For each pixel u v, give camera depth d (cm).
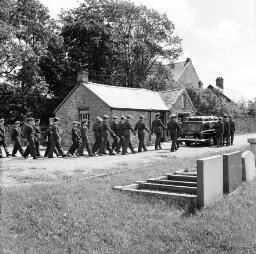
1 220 759
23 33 4159
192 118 2870
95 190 980
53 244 662
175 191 959
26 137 1959
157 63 5253
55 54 4609
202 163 816
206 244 644
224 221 738
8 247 645
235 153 1006
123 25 4988
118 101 3062
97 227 725
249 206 855
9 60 3875
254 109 5762
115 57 4794
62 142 3256
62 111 3262
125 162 1681
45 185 1041
